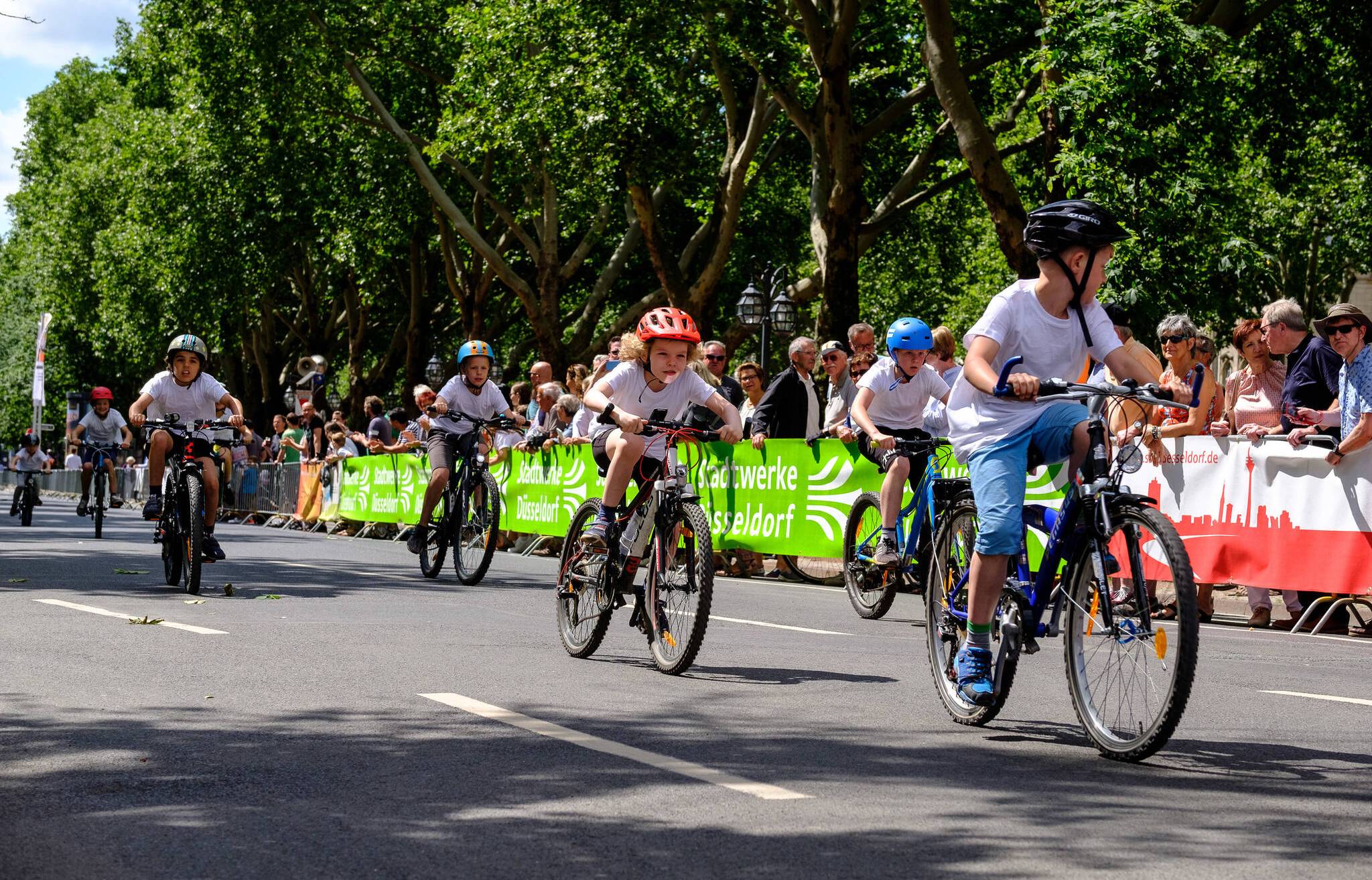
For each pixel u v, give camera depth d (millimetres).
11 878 6250
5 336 120438
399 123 66062
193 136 67688
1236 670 13312
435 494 21844
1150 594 8719
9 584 19328
